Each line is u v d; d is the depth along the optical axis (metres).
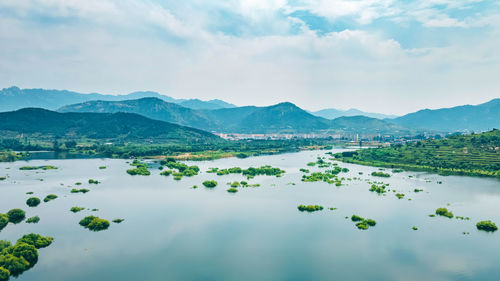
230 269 83.25
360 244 98.38
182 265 85.25
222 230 109.38
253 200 145.12
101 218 119.62
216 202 141.62
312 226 112.88
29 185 172.00
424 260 88.50
